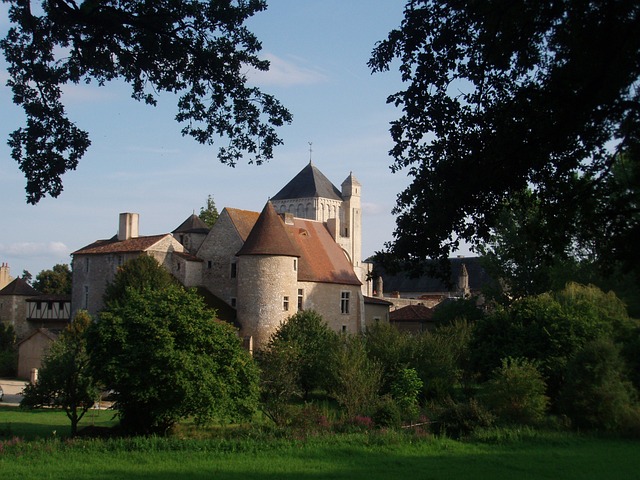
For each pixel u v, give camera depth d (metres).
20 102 20.42
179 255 62.34
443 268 16.52
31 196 20.61
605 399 34.47
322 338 48.12
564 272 59.56
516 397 34.81
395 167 16.75
